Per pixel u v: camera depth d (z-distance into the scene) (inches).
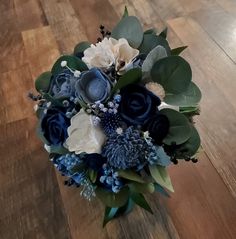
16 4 41.1
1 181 25.5
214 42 33.7
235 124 27.4
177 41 34.3
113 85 17.6
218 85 30.0
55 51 34.8
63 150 18.7
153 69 18.4
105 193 18.8
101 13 38.4
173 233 22.3
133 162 17.5
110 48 18.7
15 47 35.7
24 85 31.8
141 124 17.5
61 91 18.4
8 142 27.7
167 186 17.7
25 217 23.7
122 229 22.6
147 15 37.4
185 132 18.1
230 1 37.6
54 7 39.9
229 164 25.1
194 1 38.1
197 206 23.2
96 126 17.4
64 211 23.7
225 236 22.0
